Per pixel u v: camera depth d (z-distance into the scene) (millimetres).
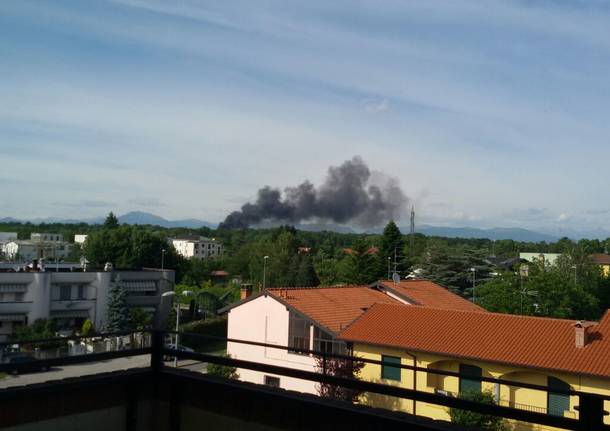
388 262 63156
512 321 19875
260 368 5598
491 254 84688
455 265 62250
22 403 5160
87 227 174625
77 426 5566
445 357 18609
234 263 80312
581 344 17328
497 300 38469
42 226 173125
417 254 78438
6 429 5027
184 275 76562
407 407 18172
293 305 24172
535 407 17031
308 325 23734
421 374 19156
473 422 14109
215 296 58094
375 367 20297
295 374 5359
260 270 68125
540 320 19578
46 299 42188
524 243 138125
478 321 20344
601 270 63969
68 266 47844
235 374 21281
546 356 17219
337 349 22828
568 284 39688
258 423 5418
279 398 5277
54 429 5375
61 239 137875
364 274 63094
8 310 40781
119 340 21359
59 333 39781
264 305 25188
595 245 114125
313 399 5148
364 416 4785
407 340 19750
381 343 19859
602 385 15891
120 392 5953
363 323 21656
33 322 40844
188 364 23547
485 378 4402
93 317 44594
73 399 5539
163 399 6117
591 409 3875
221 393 5699
